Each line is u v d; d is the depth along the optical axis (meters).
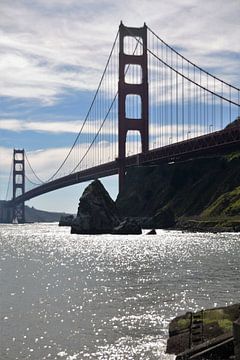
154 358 29.73
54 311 42.69
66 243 137.50
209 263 80.19
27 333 35.34
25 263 84.75
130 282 59.47
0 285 57.72
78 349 31.50
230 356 27.52
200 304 45.00
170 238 150.75
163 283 58.03
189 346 30.14
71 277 64.94
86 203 187.88
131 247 117.62
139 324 37.78
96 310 43.00
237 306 33.88
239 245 117.12
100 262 85.50
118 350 31.30
